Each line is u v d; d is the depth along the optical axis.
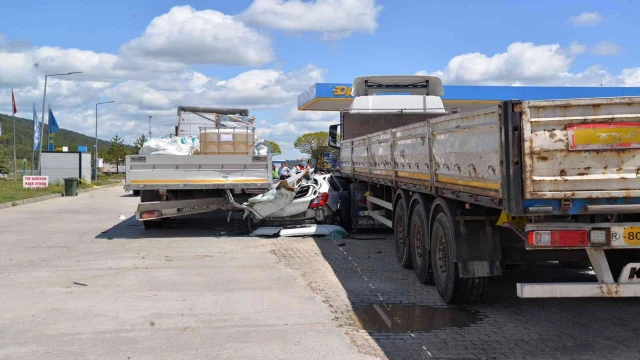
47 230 15.10
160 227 15.14
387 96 14.46
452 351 5.62
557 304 7.38
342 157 14.84
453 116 6.71
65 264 10.10
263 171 13.53
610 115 5.33
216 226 15.56
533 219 5.57
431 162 7.56
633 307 7.23
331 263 10.17
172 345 5.77
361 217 13.51
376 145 10.94
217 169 13.40
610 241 5.45
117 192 35.16
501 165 5.39
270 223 14.27
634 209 5.34
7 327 6.36
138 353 5.54
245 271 9.47
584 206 5.36
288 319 6.69
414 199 8.70
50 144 47.91
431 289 8.19
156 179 13.25
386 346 5.77
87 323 6.52
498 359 5.40
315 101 33.62
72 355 5.48
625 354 5.51
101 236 13.84
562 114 5.32
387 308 7.20
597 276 5.60
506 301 7.51
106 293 7.93
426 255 8.16
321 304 7.36
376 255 10.95
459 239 6.71
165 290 8.11
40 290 8.09
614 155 5.33
